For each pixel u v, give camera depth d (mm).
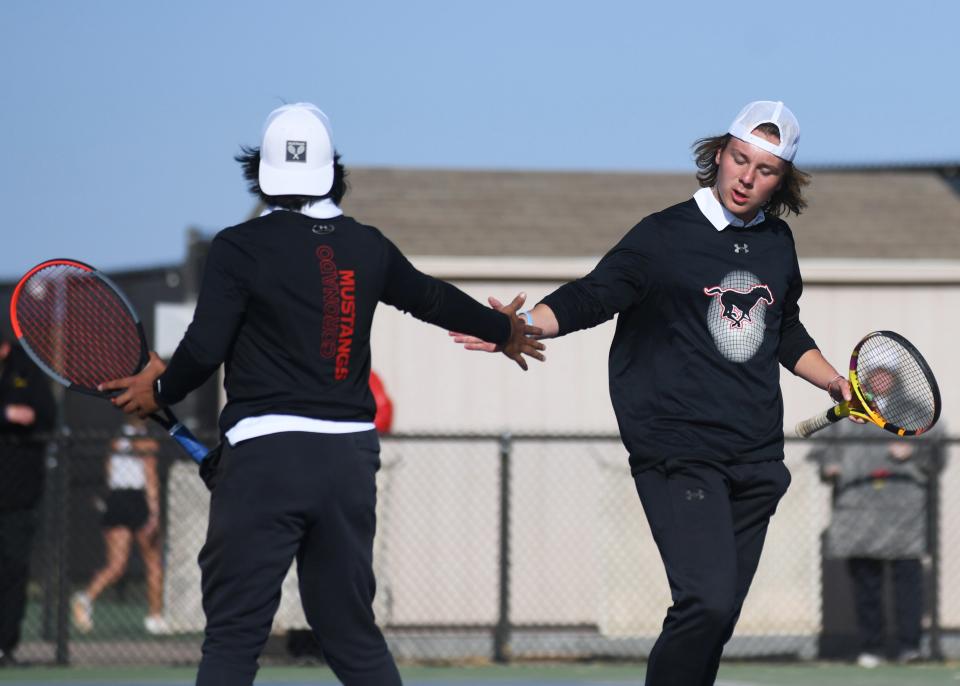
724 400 13250
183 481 28094
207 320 11719
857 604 27062
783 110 13352
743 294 13367
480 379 29906
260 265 11758
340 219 12234
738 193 13344
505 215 35625
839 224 37125
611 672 25766
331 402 11852
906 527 26734
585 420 30109
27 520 25578
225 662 11727
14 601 25547
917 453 27469
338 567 12016
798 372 14562
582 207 37312
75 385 13711
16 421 25375
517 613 29281
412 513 29312
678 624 12758
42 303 14156
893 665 26891
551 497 29703
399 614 28969
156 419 13016
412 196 37312
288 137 12195
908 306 31078
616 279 13305
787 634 28094
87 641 28547
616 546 28281
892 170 44875
